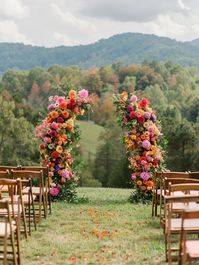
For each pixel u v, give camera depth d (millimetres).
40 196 9219
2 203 5789
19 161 48000
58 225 9133
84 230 8633
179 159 43531
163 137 12961
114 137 52156
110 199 13195
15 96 62062
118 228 8914
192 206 7773
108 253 7148
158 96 77875
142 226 9102
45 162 12312
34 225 8711
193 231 6215
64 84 12719
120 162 45375
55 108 12438
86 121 70375
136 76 89062
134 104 12508
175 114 63438
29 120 55531
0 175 8531
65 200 12180
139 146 12492
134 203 12297
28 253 7105
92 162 52562
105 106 70750
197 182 7984
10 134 48625
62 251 7246
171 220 6641
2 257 6410
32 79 83875
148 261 6785
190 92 85938
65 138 12227
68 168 12320
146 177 12180
